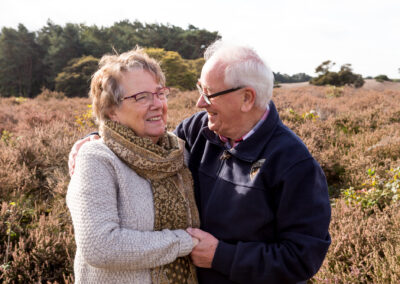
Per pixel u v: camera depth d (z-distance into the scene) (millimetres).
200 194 1514
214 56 1350
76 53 57344
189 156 1647
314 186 1283
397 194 3141
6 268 2145
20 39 55156
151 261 1146
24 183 3506
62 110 10109
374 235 2574
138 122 1284
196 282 1427
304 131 5516
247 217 1332
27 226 2715
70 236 2529
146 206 1236
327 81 40125
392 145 4797
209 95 1360
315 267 1271
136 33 72562
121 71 1251
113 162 1194
